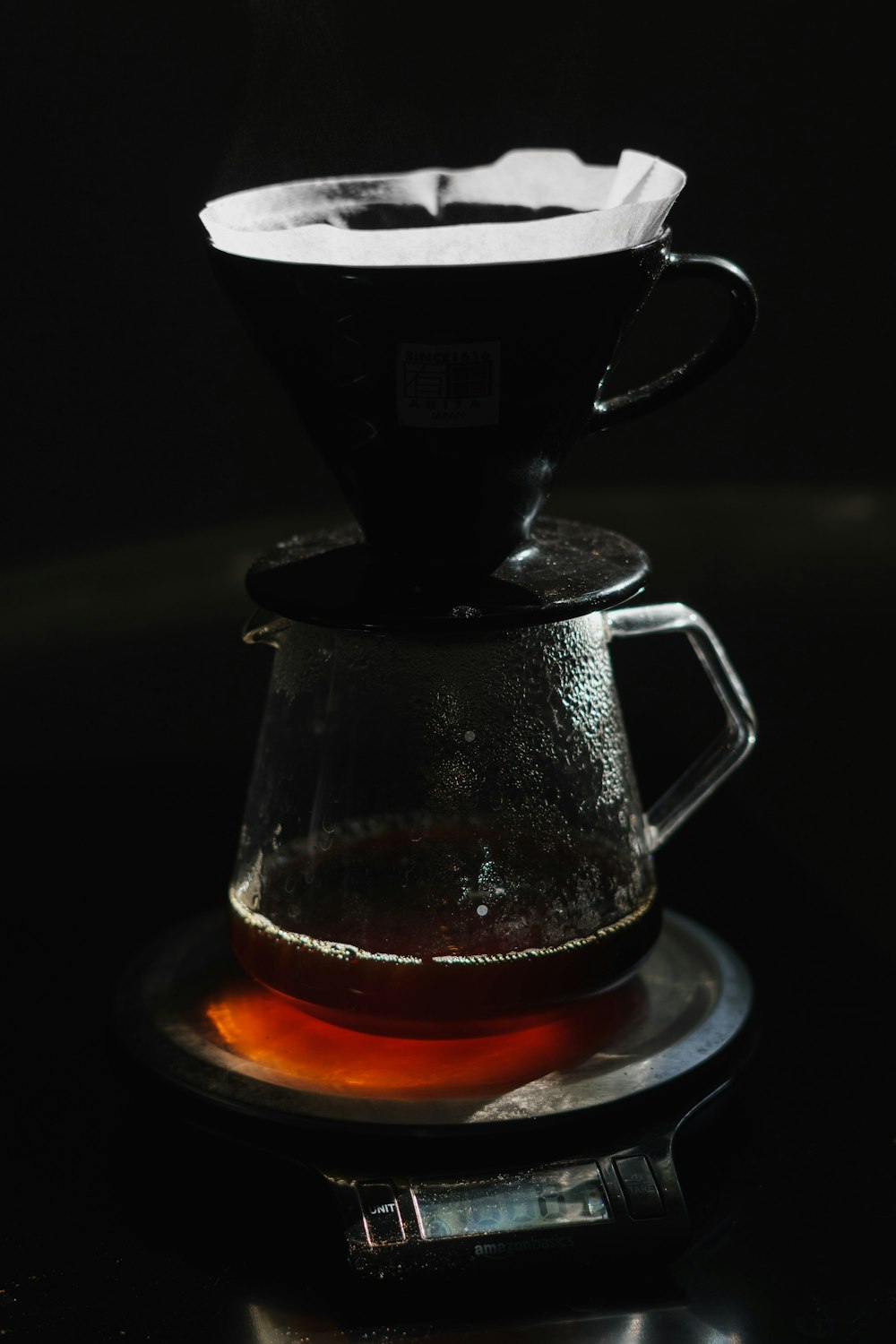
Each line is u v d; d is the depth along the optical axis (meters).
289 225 0.67
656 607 0.71
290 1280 0.62
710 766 0.72
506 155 0.70
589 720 0.67
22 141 0.99
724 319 1.07
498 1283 0.60
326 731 0.66
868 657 1.14
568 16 0.98
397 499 0.63
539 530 0.70
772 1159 0.68
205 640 1.09
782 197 1.05
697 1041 0.67
